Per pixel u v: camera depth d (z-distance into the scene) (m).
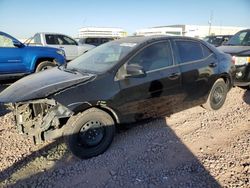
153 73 4.16
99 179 3.20
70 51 13.92
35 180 3.17
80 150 3.55
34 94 3.31
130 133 4.40
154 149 3.88
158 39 4.45
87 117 3.54
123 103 3.84
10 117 5.11
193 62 4.81
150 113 4.29
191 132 4.46
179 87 4.54
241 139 4.19
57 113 3.38
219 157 3.64
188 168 3.39
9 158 3.64
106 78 3.71
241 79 6.77
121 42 4.59
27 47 8.48
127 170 3.37
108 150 3.85
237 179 3.15
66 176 3.26
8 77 8.14
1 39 7.93
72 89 3.44
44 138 3.51
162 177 3.21
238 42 8.08
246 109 5.64
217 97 5.46
